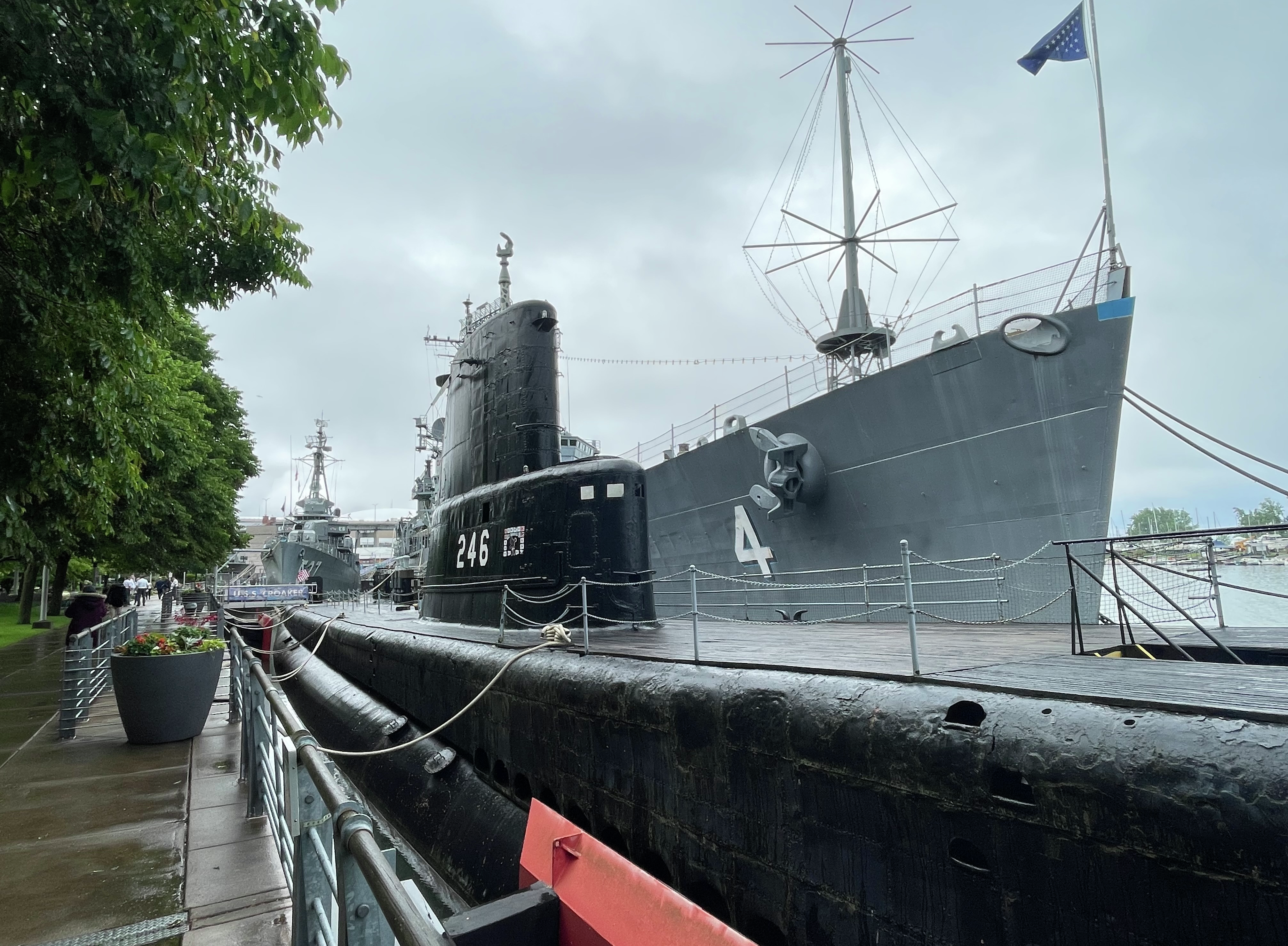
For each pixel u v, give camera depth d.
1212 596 7.36
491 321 10.95
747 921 4.32
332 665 15.80
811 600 13.49
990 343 10.09
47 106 3.94
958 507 10.88
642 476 9.51
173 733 8.35
